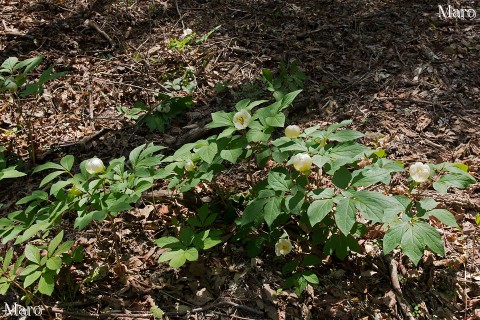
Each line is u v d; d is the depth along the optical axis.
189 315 2.37
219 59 3.48
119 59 3.49
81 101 3.20
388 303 2.38
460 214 2.62
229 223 2.61
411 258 2.22
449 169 2.35
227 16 3.99
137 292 2.43
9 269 2.46
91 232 2.63
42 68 3.39
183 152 2.43
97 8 3.99
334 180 2.29
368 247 2.51
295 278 2.38
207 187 2.74
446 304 2.38
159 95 3.14
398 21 3.81
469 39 3.59
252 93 3.22
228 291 2.43
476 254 2.50
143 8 4.07
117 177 2.41
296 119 3.12
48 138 3.01
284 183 2.34
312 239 2.47
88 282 2.46
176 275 2.48
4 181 2.83
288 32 3.73
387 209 2.29
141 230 2.62
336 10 3.99
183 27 3.85
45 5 3.96
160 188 2.77
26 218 2.38
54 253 2.29
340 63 3.43
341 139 2.34
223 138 2.45
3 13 3.84
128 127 3.08
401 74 3.33
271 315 2.37
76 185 2.38
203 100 3.22
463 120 3.05
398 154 2.89
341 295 2.40
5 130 3.02
